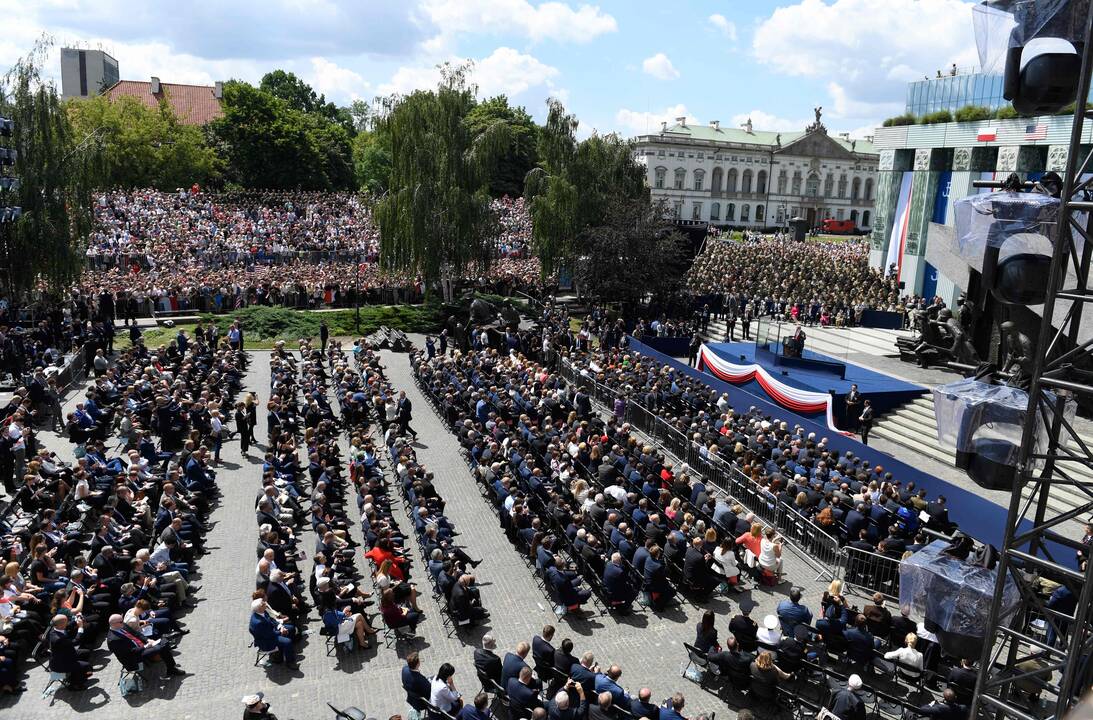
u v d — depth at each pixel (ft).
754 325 138.00
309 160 272.31
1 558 44.83
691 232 158.71
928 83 155.02
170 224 170.81
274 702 38.45
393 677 40.96
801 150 417.08
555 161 157.99
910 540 53.93
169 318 125.18
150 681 39.86
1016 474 24.91
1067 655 23.45
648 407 84.38
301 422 78.59
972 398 27.53
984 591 27.76
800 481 59.72
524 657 37.88
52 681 38.83
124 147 223.30
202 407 72.64
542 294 161.38
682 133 410.52
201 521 58.90
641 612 48.39
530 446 67.36
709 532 51.24
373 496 57.16
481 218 139.64
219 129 262.06
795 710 39.04
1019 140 128.06
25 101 107.45
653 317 145.28
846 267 172.35
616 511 53.42
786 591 51.57
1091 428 71.72
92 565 45.50
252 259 158.92
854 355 113.19
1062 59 24.84
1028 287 27.12
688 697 40.14
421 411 91.20
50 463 60.08
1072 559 54.29
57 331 101.14
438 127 135.85
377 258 165.27
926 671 39.73
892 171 165.48
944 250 90.94
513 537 56.65
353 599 44.29
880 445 84.28
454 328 123.75
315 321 129.49
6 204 107.76
